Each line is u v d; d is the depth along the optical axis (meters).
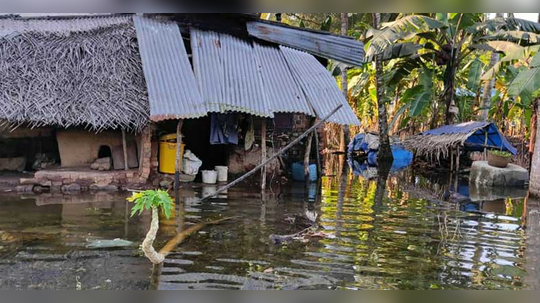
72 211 6.79
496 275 4.57
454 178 13.48
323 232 6.06
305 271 4.54
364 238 5.82
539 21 16.52
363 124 24.91
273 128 10.91
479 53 19.16
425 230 6.34
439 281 4.38
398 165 16.86
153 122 9.23
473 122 15.05
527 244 5.74
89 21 10.95
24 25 10.46
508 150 14.30
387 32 13.34
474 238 5.98
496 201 9.24
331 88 10.60
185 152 9.92
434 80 17.17
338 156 19.69
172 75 9.16
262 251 5.15
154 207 4.38
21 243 5.16
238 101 9.19
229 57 10.05
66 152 9.39
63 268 4.43
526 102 9.41
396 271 4.62
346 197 9.02
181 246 5.24
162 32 9.96
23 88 8.55
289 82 10.23
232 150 10.80
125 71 9.11
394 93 19.91
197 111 8.65
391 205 8.29
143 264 4.59
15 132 9.47
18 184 8.64
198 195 8.56
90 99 8.59
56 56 9.17
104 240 5.34
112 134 9.54
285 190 9.65
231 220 6.61
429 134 15.91
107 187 8.75
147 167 9.04
